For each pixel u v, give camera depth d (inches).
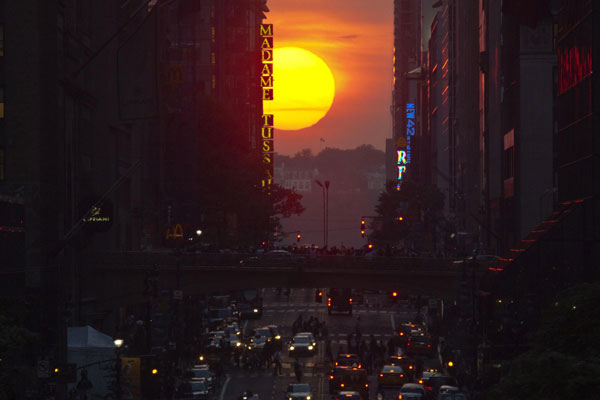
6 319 4426.7
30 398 6387.8
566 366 4097.0
